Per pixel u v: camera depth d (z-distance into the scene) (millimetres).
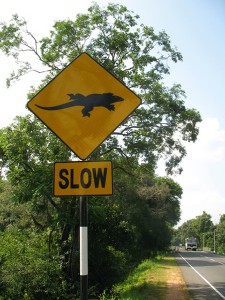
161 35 18922
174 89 19781
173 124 19594
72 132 4984
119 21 18719
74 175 4750
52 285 16203
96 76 5066
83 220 4707
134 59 18781
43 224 23625
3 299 15000
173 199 57094
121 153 20562
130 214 34812
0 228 27797
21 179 18750
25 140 18188
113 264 21797
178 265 32094
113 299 13203
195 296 14281
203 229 146500
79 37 18641
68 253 18969
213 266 31078
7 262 15633
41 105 5047
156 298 13523
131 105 5004
